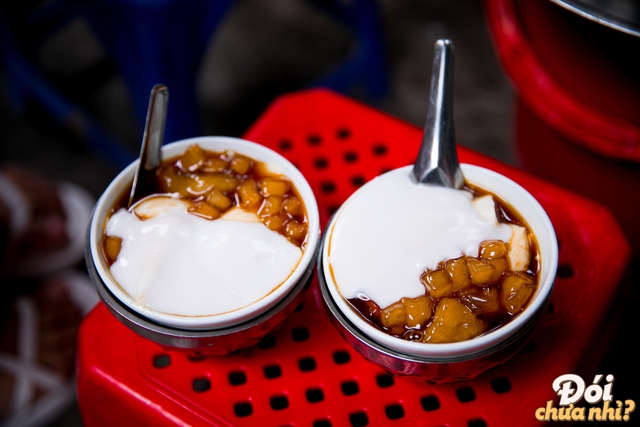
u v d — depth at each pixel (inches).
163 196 20.5
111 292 18.9
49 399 33.2
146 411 20.4
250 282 19.0
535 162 32.9
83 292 36.4
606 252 22.0
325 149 24.7
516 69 29.5
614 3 25.4
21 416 32.5
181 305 18.8
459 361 17.9
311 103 25.5
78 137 46.4
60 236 37.7
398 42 51.2
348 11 44.2
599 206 22.8
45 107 44.5
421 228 19.5
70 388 34.0
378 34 44.7
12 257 36.1
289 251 19.5
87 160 45.6
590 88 27.6
